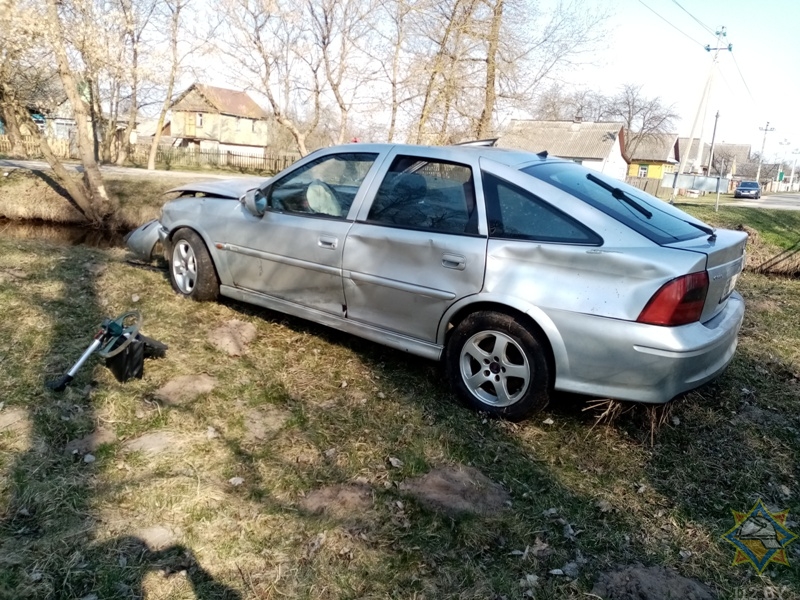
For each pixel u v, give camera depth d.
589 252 3.23
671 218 3.71
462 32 13.61
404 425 3.45
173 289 5.34
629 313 3.12
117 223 13.09
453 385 3.74
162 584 2.20
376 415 3.55
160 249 6.38
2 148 29.53
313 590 2.24
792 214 15.04
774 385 4.48
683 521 2.85
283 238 4.40
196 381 3.72
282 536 2.50
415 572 2.37
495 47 13.67
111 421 3.19
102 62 15.59
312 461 3.06
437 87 14.20
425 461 3.13
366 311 4.05
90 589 2.15
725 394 4.23
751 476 3.26
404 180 3.96
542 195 3.47
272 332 4.68
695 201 23.70
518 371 3.47
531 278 3.36
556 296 3.28
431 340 3.81
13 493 2.57
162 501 2.62
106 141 32.38
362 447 3.20
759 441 3.64
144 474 2.80
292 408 3.56
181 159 36.19
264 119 48.53
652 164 56.00
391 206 3.95
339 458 3.09
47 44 12.20
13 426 3.02
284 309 4.54
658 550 2.64
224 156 37.50
